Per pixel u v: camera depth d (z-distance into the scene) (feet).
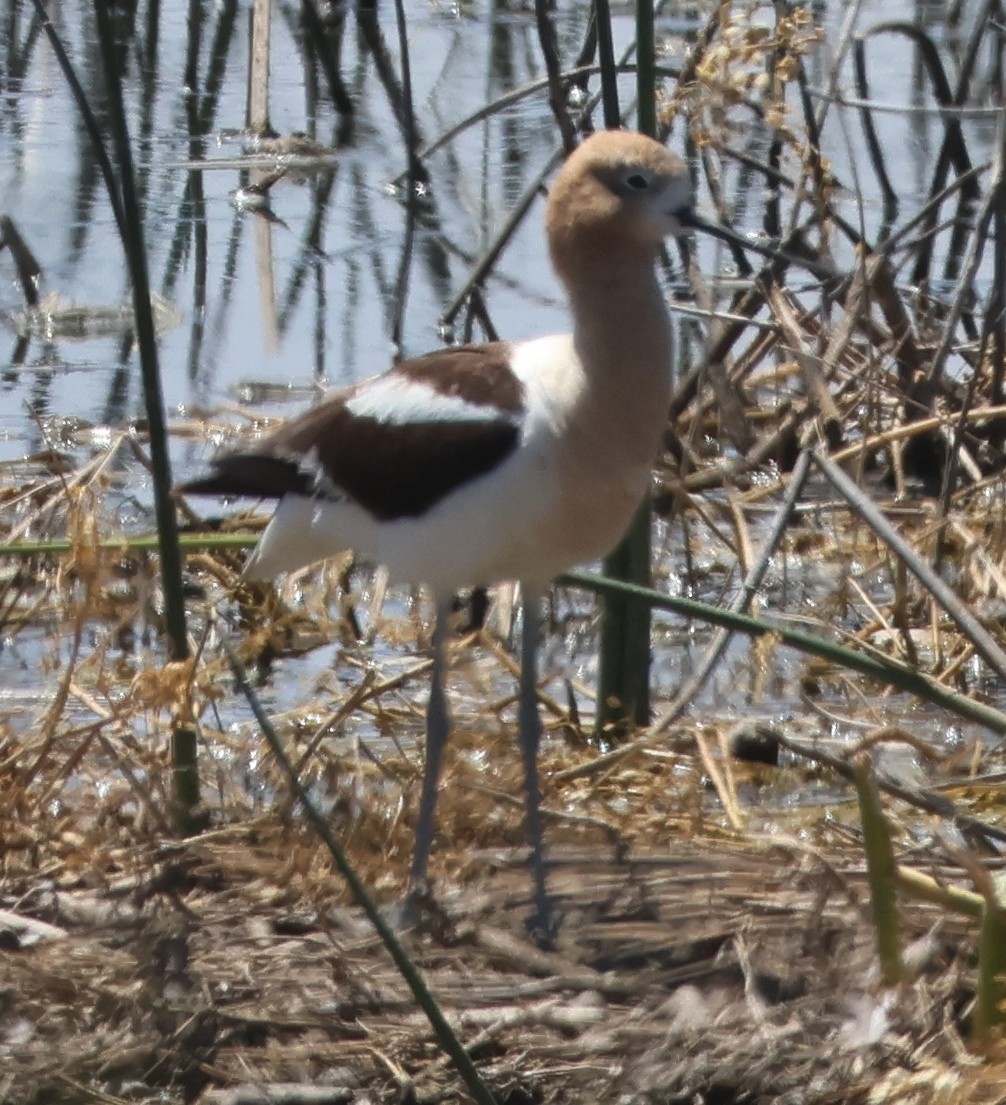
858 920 24.88
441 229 56.59
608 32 30.40
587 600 38.52
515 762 31.65
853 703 34.47
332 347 48.98
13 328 49.98
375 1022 23.80
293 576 38.37
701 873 26.55
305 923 25.89
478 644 36.17
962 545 38.55
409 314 50.90
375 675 32.73
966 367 46.19
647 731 31.94
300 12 72.90
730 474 40.52
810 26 51.80
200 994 23.99
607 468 25.58
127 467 42.47
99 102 65.31
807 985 24.22
